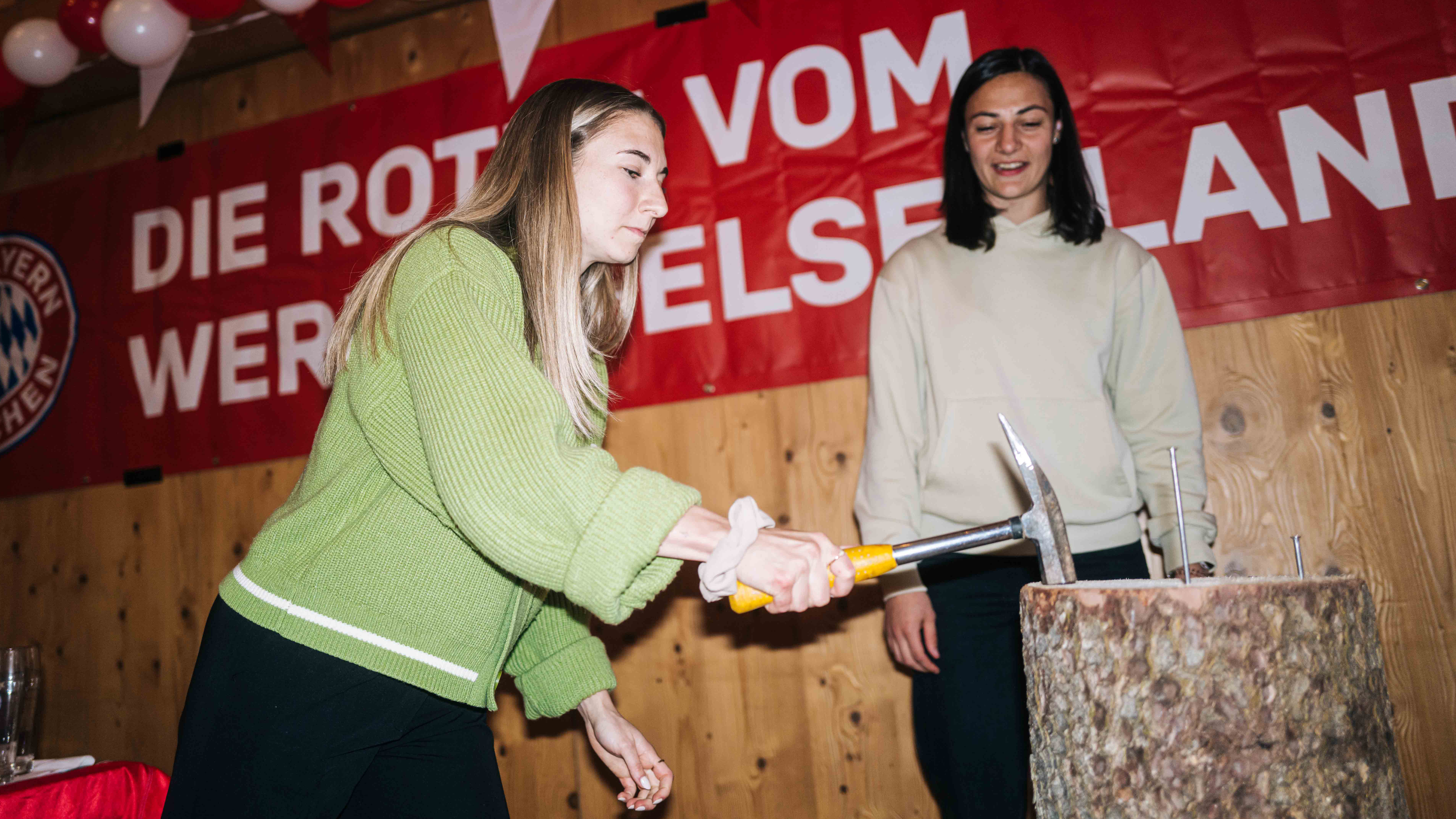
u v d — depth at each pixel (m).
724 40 2.39
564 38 2.54
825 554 0.90
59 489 2.79
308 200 2.70
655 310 2.36
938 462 1.71
